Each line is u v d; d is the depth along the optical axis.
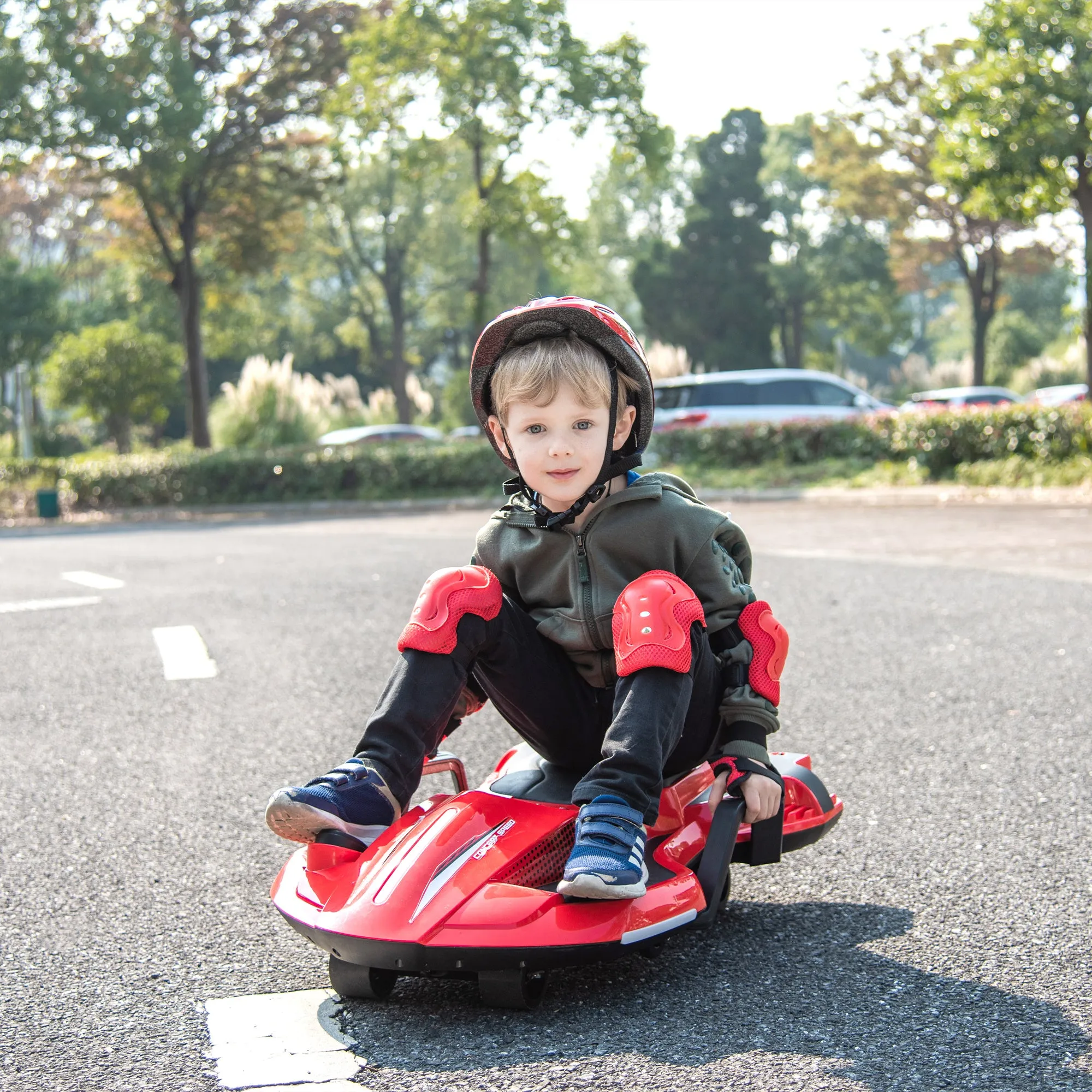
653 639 2.08
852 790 3.40
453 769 2.52
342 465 21.41
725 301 50.59
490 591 2.24
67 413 50.41
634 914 1.99
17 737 4.39
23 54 24.34
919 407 18.48
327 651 5.92
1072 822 3.06
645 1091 1.75
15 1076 1.90
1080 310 27.92
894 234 42.94
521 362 2.25
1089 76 15.38
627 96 25.00
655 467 18.48
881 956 2.27
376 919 1.92
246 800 3.51
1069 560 8.12
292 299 59.47
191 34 26.22
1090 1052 1.86
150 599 8.15
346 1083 1.82
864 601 6.71
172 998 2.19
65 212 44.25
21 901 2.74
